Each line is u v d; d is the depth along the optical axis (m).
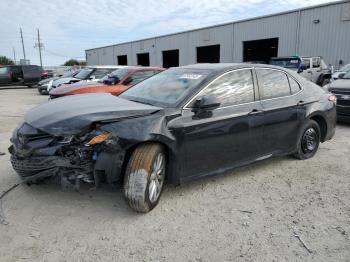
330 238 3.11
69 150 3.30
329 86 8.63
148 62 42.16
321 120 5.49
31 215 3.44
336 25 20.64
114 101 4.02
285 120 4.76
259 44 28.52
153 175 3.50
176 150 3.63
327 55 21.31
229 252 2.89
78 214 3.48
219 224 3.35
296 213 3.58
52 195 3.89
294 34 23.03
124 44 42.69
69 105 3.85
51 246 2.93
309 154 5.41
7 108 12.18
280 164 5.15
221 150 4.06
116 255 2.82
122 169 3.52
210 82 4.02
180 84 4.14
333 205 3.78
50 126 3.35
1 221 3.31
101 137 3.22
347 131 7.76
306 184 4.38
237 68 4.37
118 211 3.56
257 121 4.38
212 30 29.61
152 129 3.42
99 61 49.72
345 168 5.01
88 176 3.31
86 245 2.96
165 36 35.38
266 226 3.31
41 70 25.92
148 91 4.34
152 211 3.58
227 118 4.03
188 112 3.75
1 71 24.16
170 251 2.89
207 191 4.12
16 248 2.89
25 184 4.16
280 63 17.19
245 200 3.88
